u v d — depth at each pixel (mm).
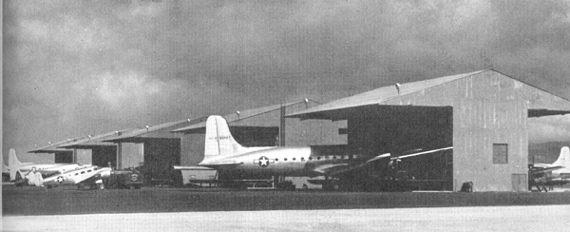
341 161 55844
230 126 69000
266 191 51812
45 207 29750
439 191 53531
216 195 42188
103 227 21969
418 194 45156
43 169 66938
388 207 30891
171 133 76312
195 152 75938
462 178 52125
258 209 29188
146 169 70188
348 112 58062
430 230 21812
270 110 70188
